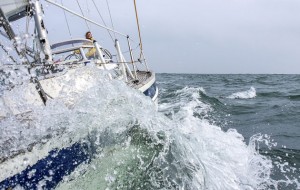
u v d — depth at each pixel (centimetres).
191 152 376
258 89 2103
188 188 326
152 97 679
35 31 467
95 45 547
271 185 406
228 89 2109
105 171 312
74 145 299
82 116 329
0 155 250
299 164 498
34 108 332
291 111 1023
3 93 338
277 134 706
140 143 352
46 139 282
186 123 546
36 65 376
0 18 367
